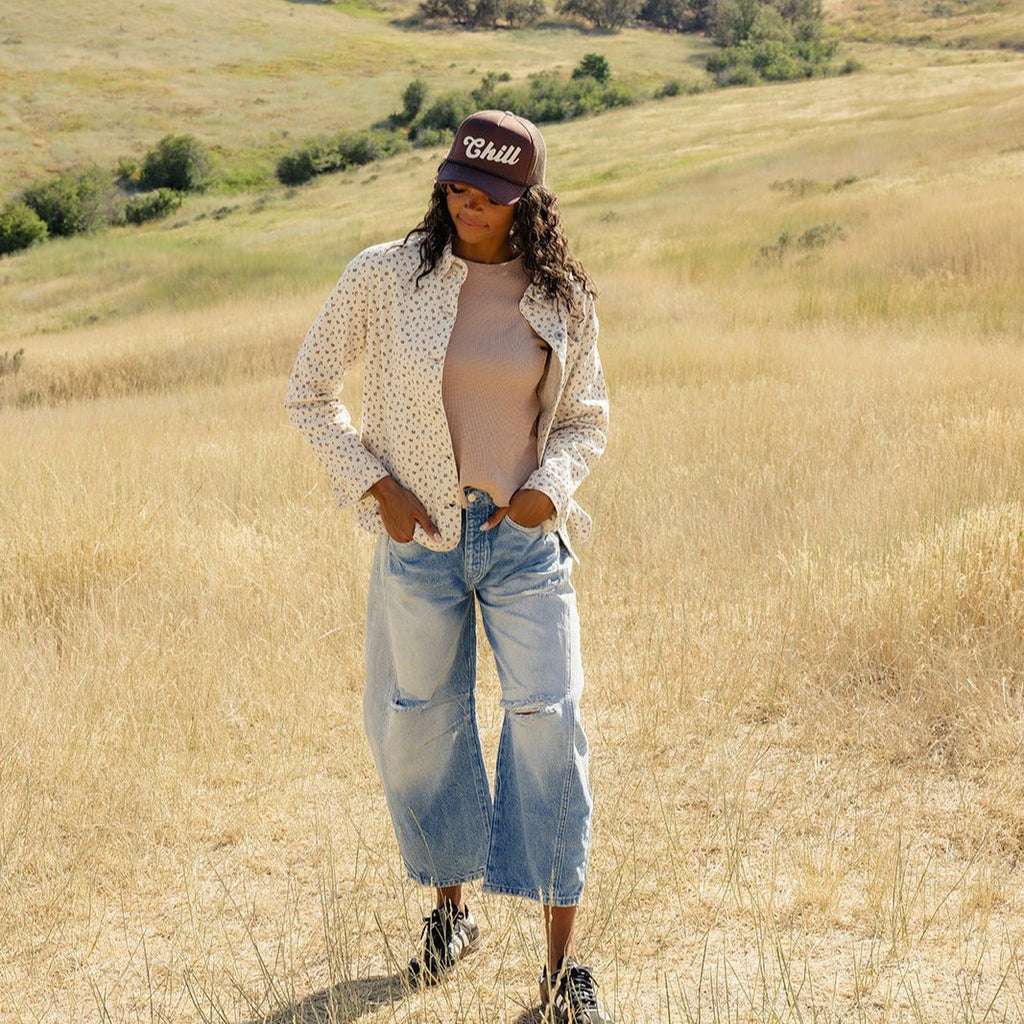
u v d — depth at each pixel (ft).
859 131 149.07
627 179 141.38
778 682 13.61
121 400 53.57
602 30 439.63
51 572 17.61
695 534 18.39
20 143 264.11
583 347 8.61
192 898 10.03
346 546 18.28
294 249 130.31
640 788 11.58
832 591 15.25
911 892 9.48
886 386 30.37
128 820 11.16
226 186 249.14
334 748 12.73
